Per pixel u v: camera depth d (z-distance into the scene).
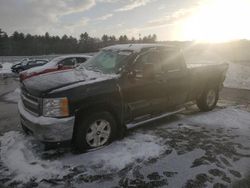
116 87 4.64
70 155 4.33
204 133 5.42
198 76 6.49
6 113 7.20
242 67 23.34
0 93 10.91
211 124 6.03
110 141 4.75
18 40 97.25
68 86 4.21
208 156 4.36
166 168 3.96
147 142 4.87
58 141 4.08
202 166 4.02
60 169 3.90
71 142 4.39
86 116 4.37
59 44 100.31
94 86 4.37
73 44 100.06
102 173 3.82
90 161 4.13
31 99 4.38
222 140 5.06
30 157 4.26
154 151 4.49
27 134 5.04
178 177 3.72
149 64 4.84
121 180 3.65
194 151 4.53
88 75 4.86
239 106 7.95
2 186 3.50
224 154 4.44
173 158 4.27
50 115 4.03
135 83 4.93
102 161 4.14
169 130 5.57
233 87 12.40
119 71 4.84
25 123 4.45
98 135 4.55
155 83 5.30
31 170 3.87
